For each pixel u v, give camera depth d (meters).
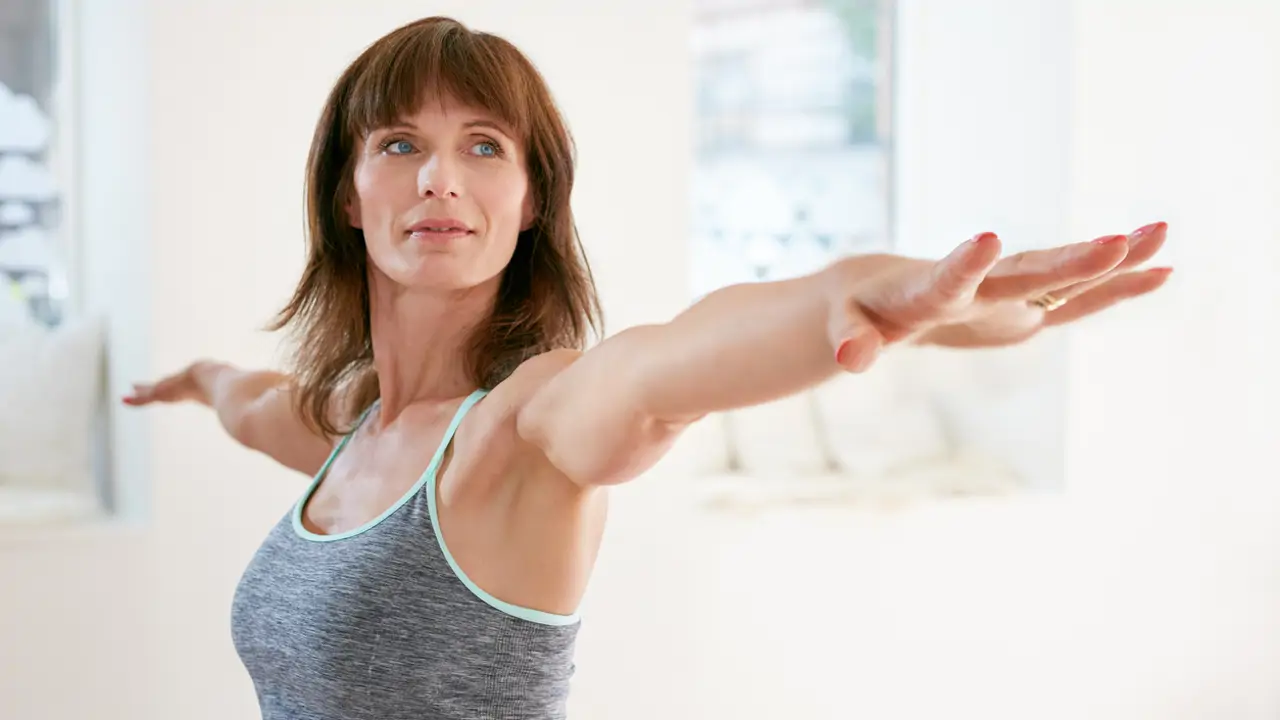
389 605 1.15
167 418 2.73
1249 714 3.54
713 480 3.31
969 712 3.28
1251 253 3.46
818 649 3.15
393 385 1.29
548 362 1.14
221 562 2.79
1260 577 3.53
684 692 3.05
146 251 2.73
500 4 2.92
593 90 2.98
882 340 0.69
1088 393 3.34
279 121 2.80
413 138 1.21
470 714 1.15
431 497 1.16
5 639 2.62
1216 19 3.37
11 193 3.14
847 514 3.15
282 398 1.63
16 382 2.97
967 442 3.61
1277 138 3.45
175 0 2.71
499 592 1.15
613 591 2.99
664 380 0.86
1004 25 3.46
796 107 3.69
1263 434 3.51
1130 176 3.32
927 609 3.23
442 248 1.18
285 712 1.22
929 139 3.73
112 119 2.93
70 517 2.80
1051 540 3.33
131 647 2.72
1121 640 3.41
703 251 3.61
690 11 3.05
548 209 1.27
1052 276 0.64
